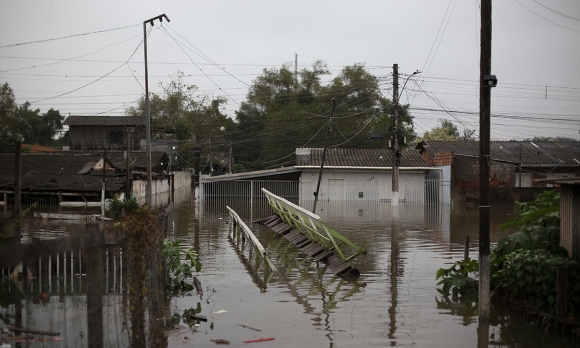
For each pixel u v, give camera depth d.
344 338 7.31
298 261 13.45
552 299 8.02
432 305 9.12
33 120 62.88
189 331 7.53
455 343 7.15
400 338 7.34
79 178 32.41
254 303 9.17
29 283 8.55
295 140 51.44
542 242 9.23
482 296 8.06
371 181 36.31
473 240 17.14
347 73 56.53
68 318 6.58
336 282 10.93
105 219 20.14
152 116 53.66
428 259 13.62
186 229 19.97
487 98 7.96
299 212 15.77
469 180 35.00
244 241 16.00
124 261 6.01
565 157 38.44
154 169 41.94
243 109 60.31
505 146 40.47
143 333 6.24
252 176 36.59
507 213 26.92
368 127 52.09
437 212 28.38
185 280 10.99
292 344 7.03
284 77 58.31
